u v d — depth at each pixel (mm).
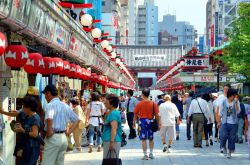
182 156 16047
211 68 47906
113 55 35531
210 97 20172
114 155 9906
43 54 14422
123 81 61062
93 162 14305
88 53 23422
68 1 18516
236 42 28047
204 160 15055
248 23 28203
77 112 16484
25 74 13438
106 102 10195
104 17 90438
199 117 18609
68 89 21359
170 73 65312
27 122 8414
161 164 14188
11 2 8812
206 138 19312
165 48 111500
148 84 152375
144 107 15203
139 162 14625
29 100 8430
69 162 14281
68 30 16156
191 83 46312
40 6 11250
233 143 15484
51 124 8977
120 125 10234
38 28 11836
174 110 17219
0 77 11148
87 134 19078
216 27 82000
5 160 11141
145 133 15156
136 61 111062
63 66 14234
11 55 9172
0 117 10500
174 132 17125
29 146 8367
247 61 27719
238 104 15508
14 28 11023
